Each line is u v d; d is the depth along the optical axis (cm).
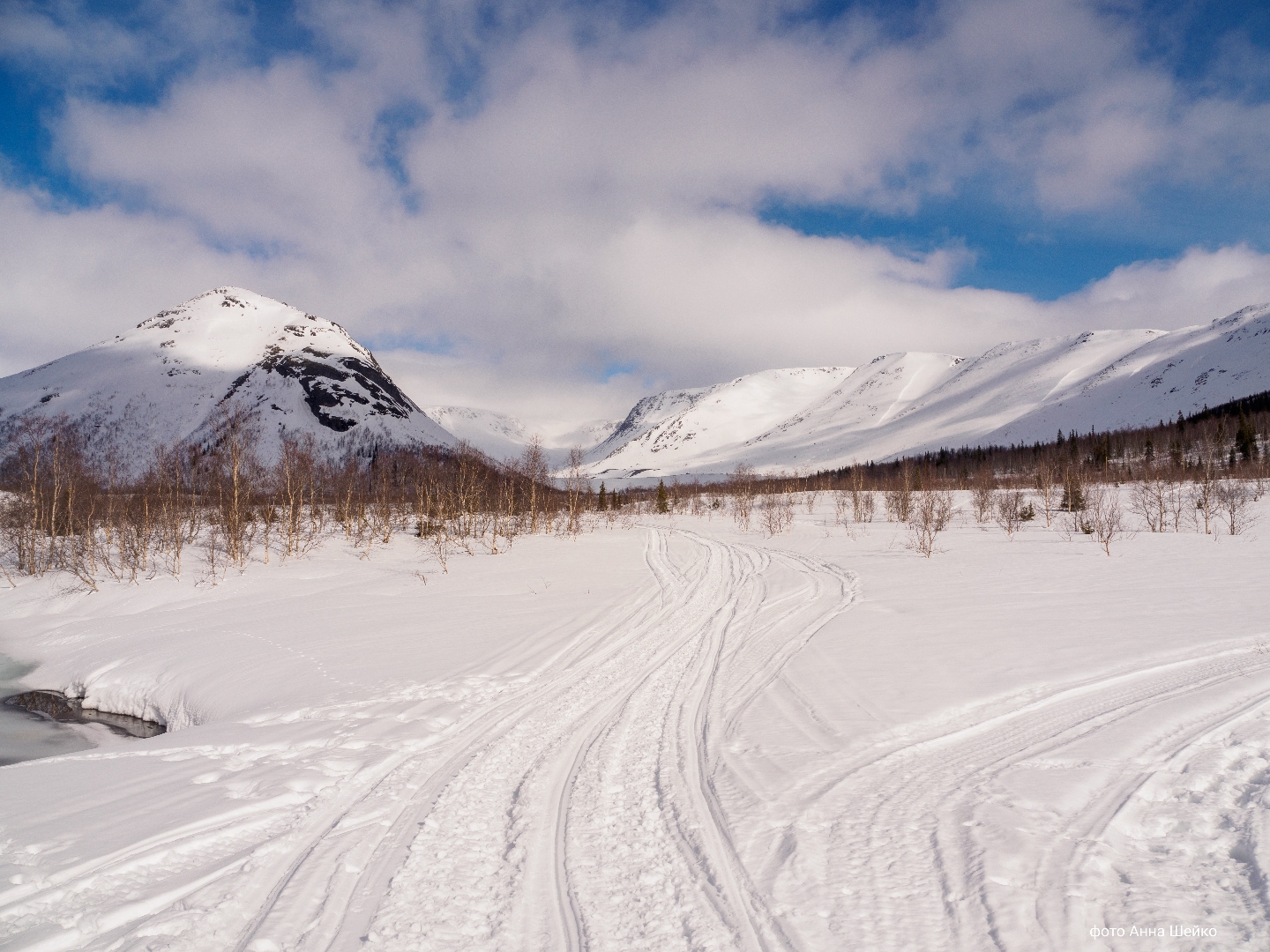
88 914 519
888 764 780
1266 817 584
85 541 3170
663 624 1808
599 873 573
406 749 909
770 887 535
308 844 638
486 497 5084
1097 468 8425
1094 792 668
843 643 1447
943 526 4484
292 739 967
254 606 2491
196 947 482
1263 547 2973
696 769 803
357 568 3431
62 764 897
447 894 545
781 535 4722
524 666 1390
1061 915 471
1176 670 1112
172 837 653
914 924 475
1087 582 2172
